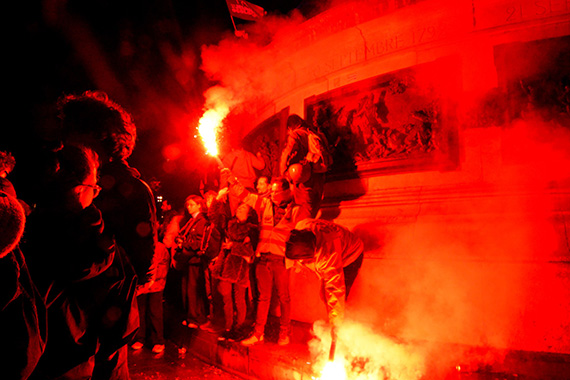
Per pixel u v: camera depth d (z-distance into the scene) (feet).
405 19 15.62
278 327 16.48
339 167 16.85
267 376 13.71
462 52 14.47
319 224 12.77
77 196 5.96
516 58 13.56
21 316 4.74
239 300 16.42
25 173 5.80
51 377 5.91
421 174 14.69
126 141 7.91
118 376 7.20
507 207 12.60
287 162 16.72
